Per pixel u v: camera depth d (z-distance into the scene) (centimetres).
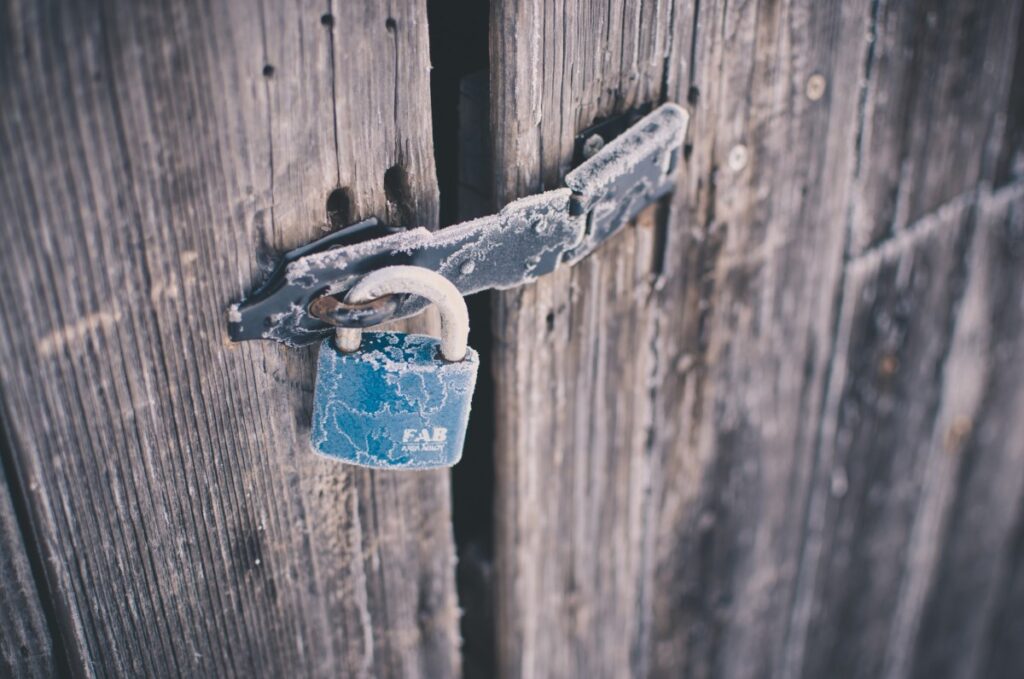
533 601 64
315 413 46
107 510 47
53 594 47
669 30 52
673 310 60
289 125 45
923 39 63
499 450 58
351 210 48
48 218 42
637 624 71
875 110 63
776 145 59
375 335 46
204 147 44
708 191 57
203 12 42
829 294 68
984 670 125
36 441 45
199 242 45
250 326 46
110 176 43
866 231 67
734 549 75
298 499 52
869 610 98
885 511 89
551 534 62
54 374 44
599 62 50
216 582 51
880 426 81
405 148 48
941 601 108
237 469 49
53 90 41
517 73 48
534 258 49
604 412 60
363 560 55
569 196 49
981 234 77
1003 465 102
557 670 68
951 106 67
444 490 57
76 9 41
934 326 79
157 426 47
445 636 61
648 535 68
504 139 49
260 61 44
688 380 63
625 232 55
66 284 43
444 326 45
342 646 57
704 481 69
